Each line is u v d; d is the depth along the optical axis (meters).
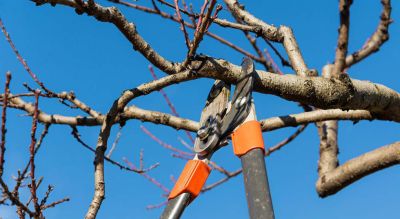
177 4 2.50
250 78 2.06
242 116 1.95
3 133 2.21
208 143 1.99
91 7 2.43
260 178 1.71
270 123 3.44
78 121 3.39
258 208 1.64
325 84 2.59
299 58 3.15
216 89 2.22
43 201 2.44
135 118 3.32
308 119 3.43
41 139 2.89
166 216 1.89
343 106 2.68
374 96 2.77
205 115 2.15
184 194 1.93
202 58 2.39
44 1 2.38
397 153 3.33
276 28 3.22
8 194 2.20
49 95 2.95
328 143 3.86
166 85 2.65
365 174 3.49
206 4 2.45
